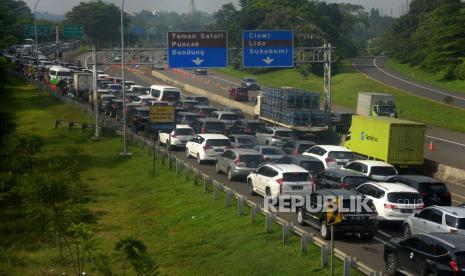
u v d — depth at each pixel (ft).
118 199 106.11
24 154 110.93
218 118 172.04
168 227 85.71
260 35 159.84
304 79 344.49
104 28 540.93
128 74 393.50
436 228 67.41
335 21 473.26
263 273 61.52
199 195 99.14
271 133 142.92
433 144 163.53
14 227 87.35
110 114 207.72
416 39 399.24
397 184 81.92
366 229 71.82
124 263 62.54
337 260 62.34
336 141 155.12
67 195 77.51
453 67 317.42
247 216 82.84
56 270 68.28
